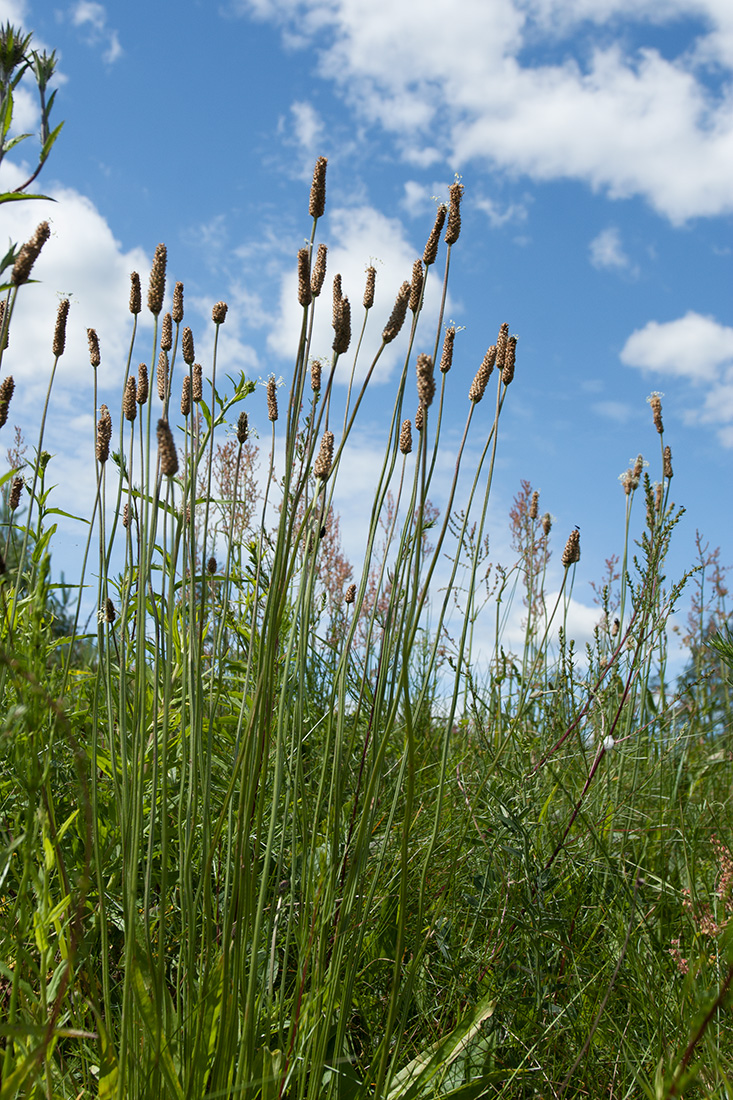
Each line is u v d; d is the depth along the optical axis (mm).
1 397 1651
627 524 3023
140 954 1503
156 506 1378
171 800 2041
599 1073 1814
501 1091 1724
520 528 3998
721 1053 1644
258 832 1457
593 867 2383
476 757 2898
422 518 1338
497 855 2248
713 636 2984
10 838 1666
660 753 3279
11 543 2008
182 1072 1415
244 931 1404
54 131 1226
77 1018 1512
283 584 1394
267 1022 1628
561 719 2787
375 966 2064
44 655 1269
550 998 1916
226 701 2580
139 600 1509
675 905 2453
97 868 1452
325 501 1673
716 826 2699
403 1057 1841
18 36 1189
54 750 1992
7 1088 1123
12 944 1562
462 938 2197
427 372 1363
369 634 1942
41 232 1351
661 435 2939
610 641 2910
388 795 2453
